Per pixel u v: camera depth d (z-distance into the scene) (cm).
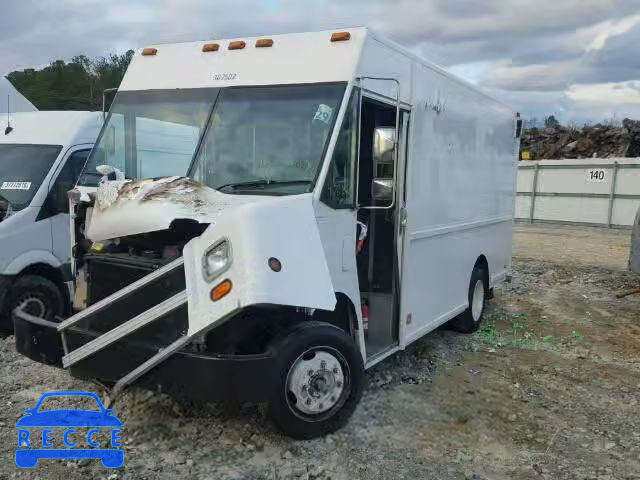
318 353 421
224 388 373
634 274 1199
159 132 500
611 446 461
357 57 458
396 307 557
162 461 402
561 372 629
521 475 412
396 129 463
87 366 414
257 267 354
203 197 418
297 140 447
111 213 421
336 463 411
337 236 443
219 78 498
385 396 537
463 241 717
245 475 389
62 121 759
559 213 2239
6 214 675
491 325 815
